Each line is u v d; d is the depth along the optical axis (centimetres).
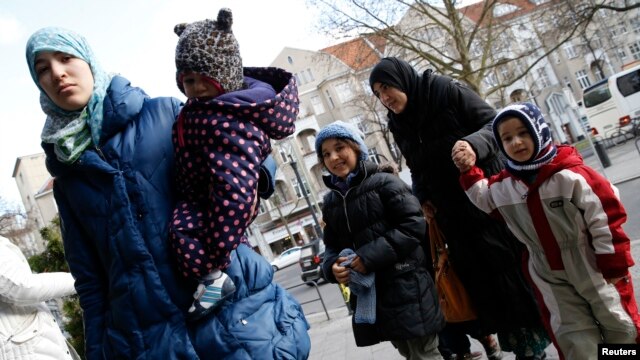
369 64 2991
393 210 321
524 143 264
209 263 183
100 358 197
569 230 261
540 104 5581
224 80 193
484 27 2097
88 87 205
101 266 210
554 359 374
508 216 288
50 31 200
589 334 265
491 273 336
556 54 5781
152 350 186
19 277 261
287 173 5578
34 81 205
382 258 307
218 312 193
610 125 2375
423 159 358
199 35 192
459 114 342
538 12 2206
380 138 4956
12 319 273
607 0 2091
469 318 354
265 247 5628
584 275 261
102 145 202
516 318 329
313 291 1739
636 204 912
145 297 187
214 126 179
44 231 806
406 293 313
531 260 286
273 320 202
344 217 339
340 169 337
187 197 195
